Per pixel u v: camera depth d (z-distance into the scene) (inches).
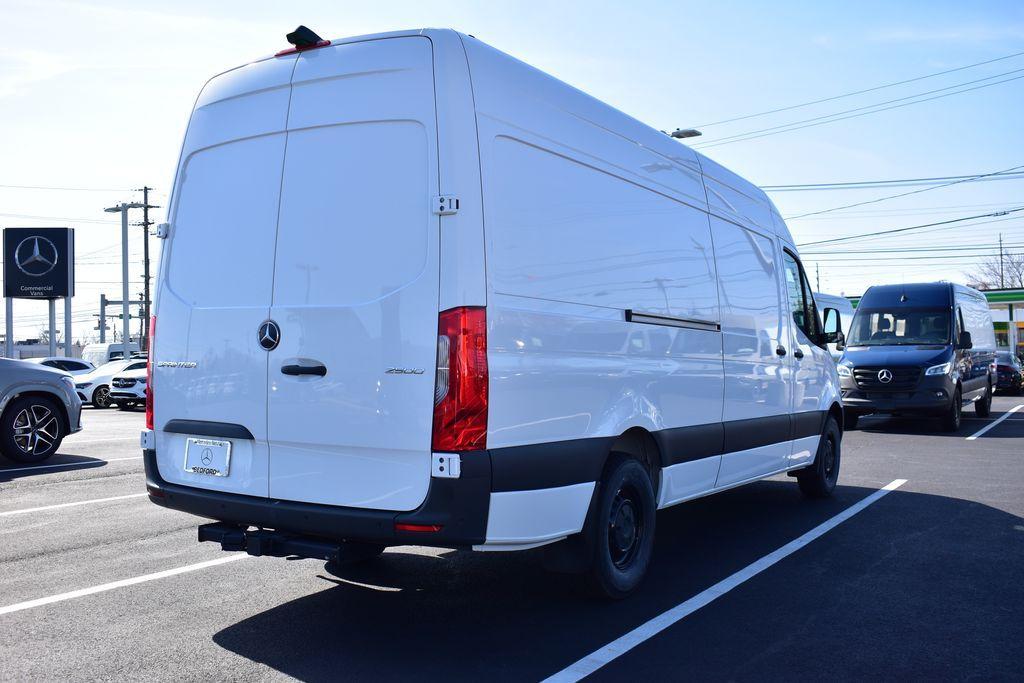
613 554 182.4
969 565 214.5
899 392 559.5
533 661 148.3
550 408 157.4
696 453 211.3
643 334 189.6
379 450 145.9
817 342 304.0
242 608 177.8
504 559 220.1
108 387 912.3
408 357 143.9
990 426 611.8
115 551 225.1
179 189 178.7
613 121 191.6
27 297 1315.2
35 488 321.7
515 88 160.1
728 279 236.2
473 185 145.9
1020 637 161.9
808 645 157.1
